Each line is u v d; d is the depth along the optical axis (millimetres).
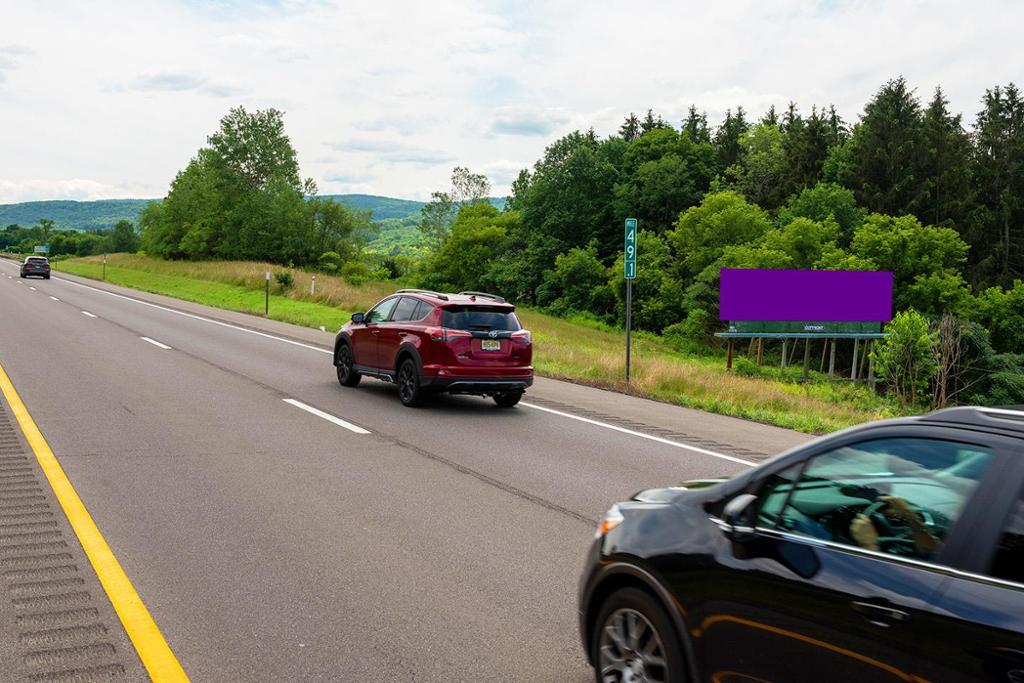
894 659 2688
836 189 77312
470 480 8453
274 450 9602
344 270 91812
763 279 44219
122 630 4609
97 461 8766
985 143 87688
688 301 71938
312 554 6012
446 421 12156
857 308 45312
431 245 118250
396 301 14359
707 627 3301
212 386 14711
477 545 6312
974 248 78688
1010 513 2609
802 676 2975
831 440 3236
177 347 21156
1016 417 2828
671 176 91000
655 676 3523
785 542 3156
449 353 12852
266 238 107375
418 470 8836
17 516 6750
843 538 3027
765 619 3100
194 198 115875
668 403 16156
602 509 7449
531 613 4992
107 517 6785
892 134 84375
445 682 4078
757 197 95125
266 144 116125
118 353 19250
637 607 3592
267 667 4195
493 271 99312
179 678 4051
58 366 16578
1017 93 88875
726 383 20188
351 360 15109
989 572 2582
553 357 23062
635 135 138875
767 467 3410
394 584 5441
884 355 36500
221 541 6246
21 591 5145
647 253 82500
